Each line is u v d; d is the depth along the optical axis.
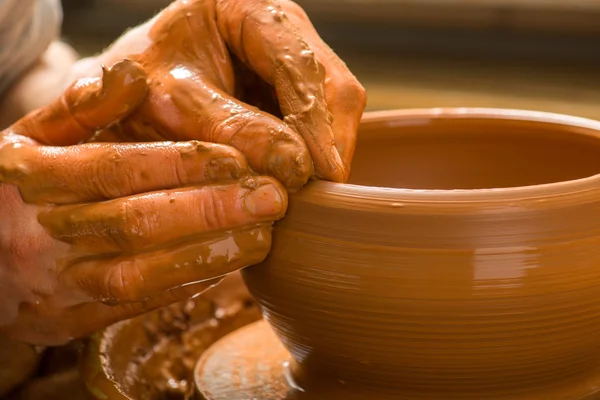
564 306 0.70
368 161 0.85
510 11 1.33
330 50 0.78
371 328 0.71
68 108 0.77
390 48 1.45
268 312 0.75
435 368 0.72
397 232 0.70
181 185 0.73
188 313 0.87
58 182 0.75
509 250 0.70
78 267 0.76
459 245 0.70
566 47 1.31
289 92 0.74
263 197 0.72
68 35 1.64
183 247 0.73
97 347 0.79
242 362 0.79
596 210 0.70
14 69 0.90
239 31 0.77
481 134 0.84
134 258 0.74
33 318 0.79
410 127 0.84
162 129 0.77
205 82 0.76
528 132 0.83
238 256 0.73
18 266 0.77
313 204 0.72
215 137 0.74
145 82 0.76
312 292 0.72
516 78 1.28
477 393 0.73
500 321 0.70
